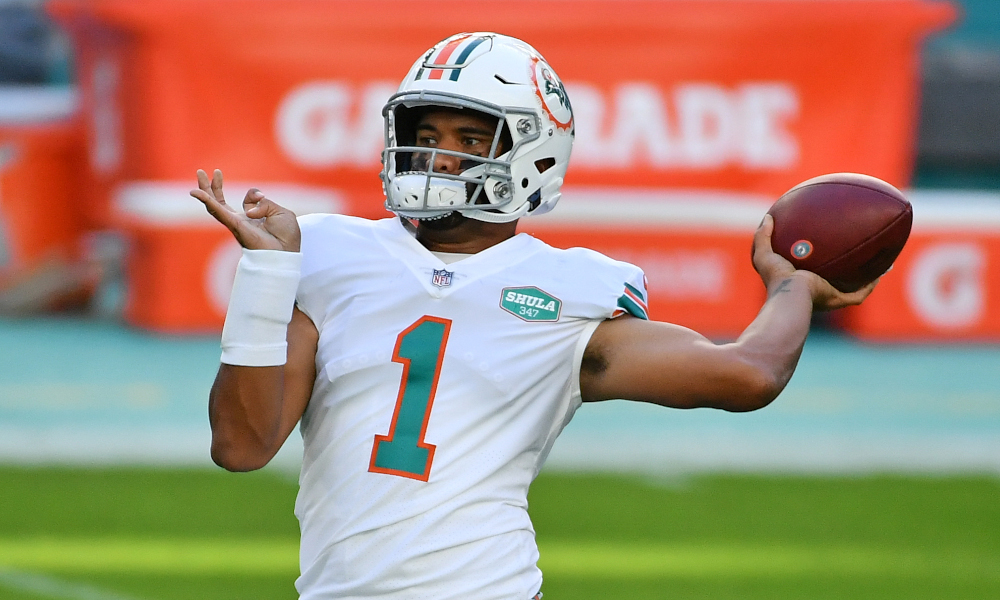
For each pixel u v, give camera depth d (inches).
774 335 289.6
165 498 884.0
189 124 1544.0
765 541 818.8
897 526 864.9
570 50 1582.2
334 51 1560.0
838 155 1617.9
